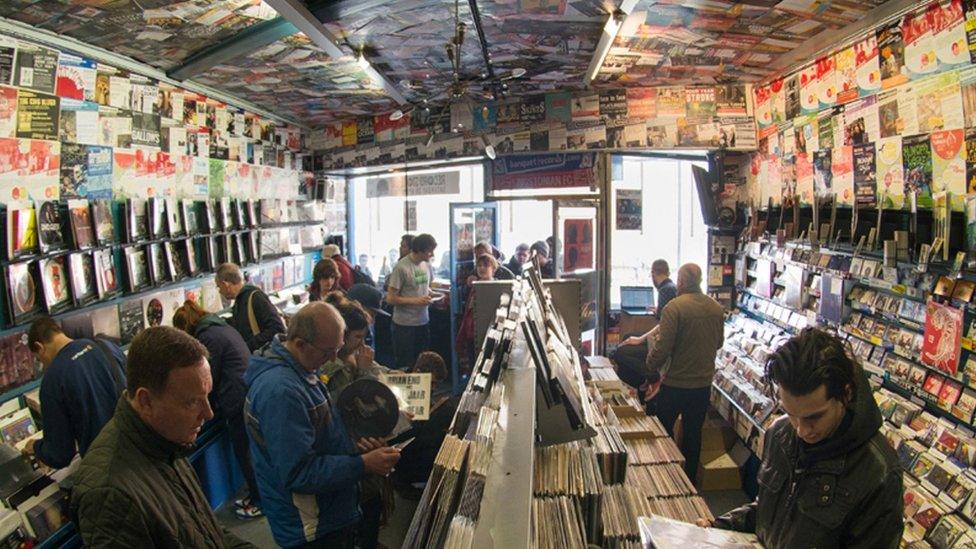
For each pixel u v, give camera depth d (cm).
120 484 139
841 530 131
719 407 426
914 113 283
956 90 255
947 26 259
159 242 421
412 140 627
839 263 343
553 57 416
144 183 407
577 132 536
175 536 147
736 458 401
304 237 686
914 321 278
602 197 555
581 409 164
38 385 306
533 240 704
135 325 395
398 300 555
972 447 236
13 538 216
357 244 808
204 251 481
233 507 378
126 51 373
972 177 247
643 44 370
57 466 246
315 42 355
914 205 282
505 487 104
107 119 371
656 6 299
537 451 154
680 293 369
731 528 171
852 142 337
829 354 127
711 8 298
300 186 682
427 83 498
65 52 336
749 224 486
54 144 328
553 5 308
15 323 292
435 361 338
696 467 375
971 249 248
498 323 193
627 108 518
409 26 344
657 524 138
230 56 384
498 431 129
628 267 676
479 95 542
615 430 177
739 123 486
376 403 219
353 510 222
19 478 234
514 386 157
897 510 126
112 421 151
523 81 491
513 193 603
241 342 358
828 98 365
